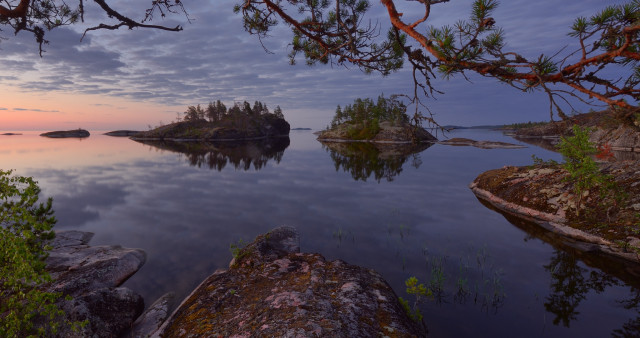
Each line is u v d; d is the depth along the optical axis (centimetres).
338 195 2614
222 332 590
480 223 1725
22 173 3906
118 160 5666
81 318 673
